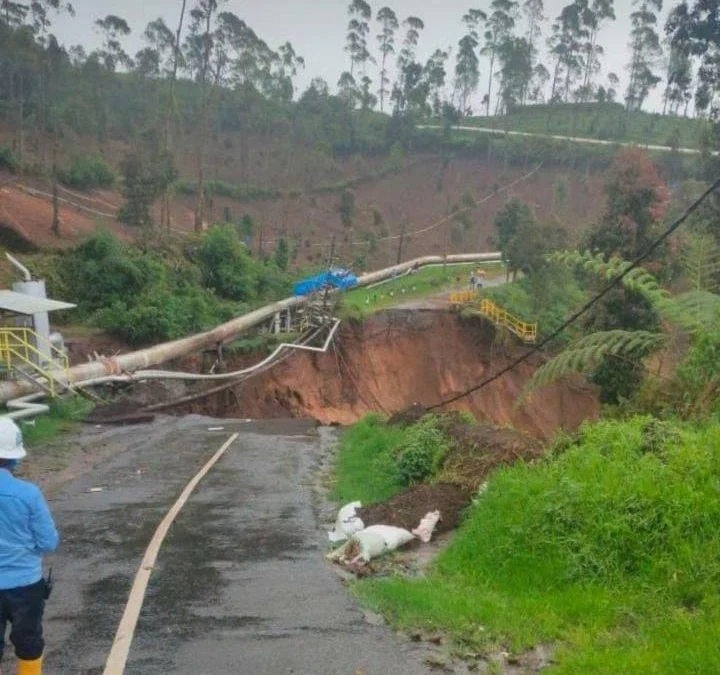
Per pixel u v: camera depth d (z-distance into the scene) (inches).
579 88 4847.4
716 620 204.8
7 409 763.4
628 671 184.1
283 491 468.4
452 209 3772.1
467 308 1828.2
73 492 466.9
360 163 4114.2
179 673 206.4
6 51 2637.8
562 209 3427.7
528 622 229.1
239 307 1547.7
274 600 264.1
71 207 2030.0
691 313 495.2
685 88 2219.5
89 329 1279.5
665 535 250.2
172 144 3373.5
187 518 393.4
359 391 1610.5
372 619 245.4
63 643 227.5
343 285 1781.5
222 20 3757.4
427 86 4458.7
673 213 1493.6
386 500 380.2
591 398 1690.5
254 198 3427.7
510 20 4933.6
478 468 389.7
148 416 853.8
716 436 299.7
